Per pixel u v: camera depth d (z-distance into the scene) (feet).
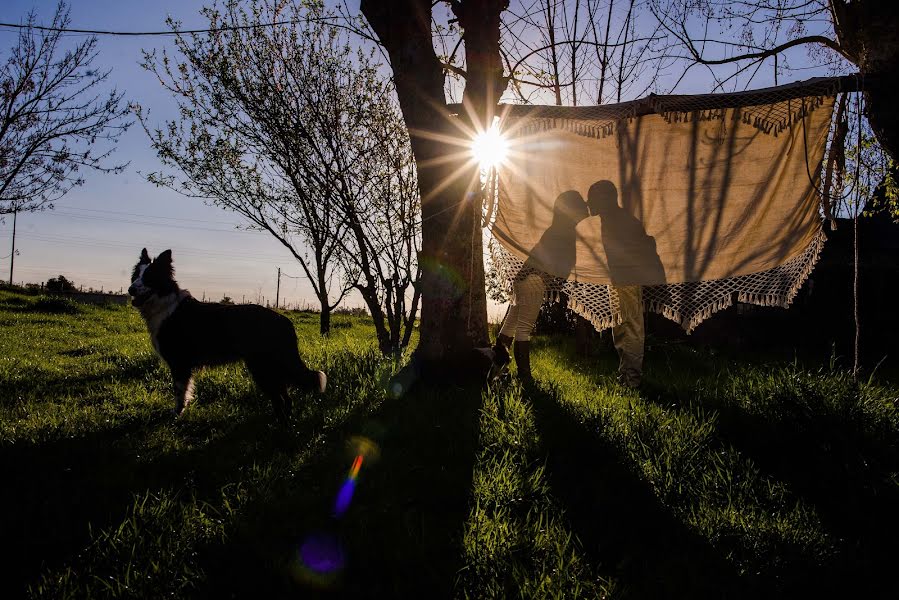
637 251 17.92
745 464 12.19
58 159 42.68
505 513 10.05
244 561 8.68
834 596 8.09
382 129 23.63
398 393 17.63
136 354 30.86
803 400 13.83
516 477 11.10
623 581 8.26
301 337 41.06
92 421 15.83
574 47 26.89
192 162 30.83
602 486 11.19
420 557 8.68
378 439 13.75
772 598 8.00
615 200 18.10
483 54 17.74
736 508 10.37
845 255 37.19
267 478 11.43
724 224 17.51
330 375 20.54
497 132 17.98
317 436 14.19
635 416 14.37
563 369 24.02
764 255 17.06
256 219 33.17
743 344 36.83
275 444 14.17
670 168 17.88
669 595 7.93
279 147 24.25
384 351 24.59
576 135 18.22
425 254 18.15
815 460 12.34
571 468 12.04
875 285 36.63
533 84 21.75
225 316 16.58
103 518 10.00
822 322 36.81
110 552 8.70
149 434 14.87
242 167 30.66
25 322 49.49
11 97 40.98
